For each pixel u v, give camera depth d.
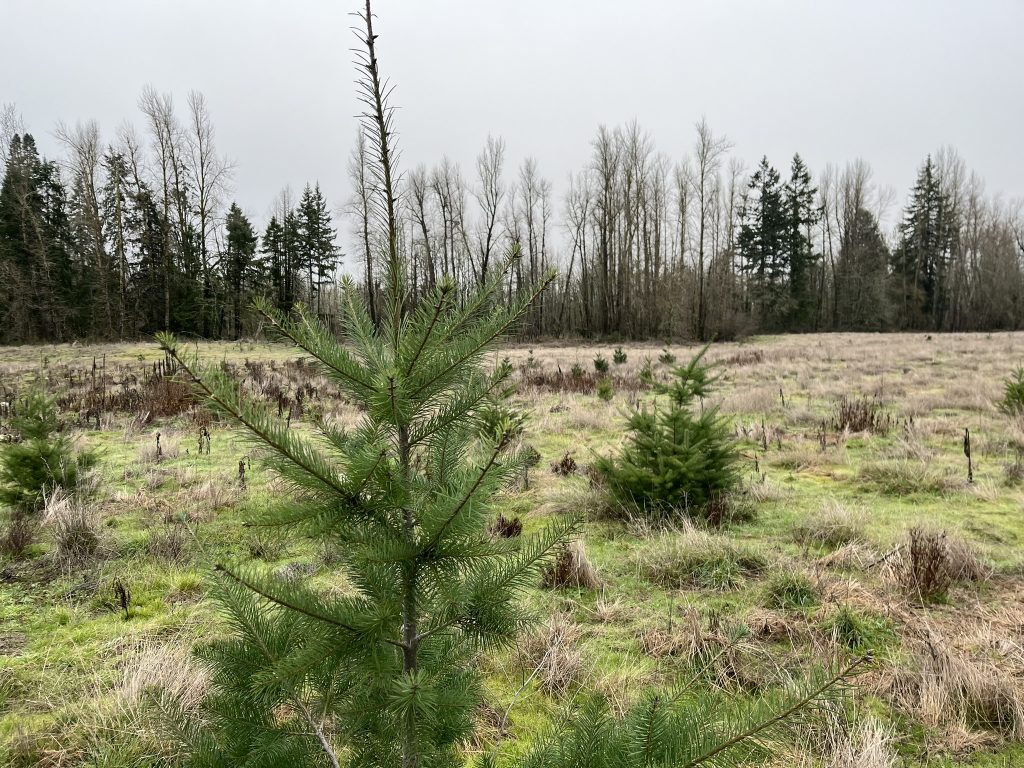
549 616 3.96
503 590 1.76
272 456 1.56
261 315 1.56
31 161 43.47
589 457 8.45
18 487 6.24
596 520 5.98
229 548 5.14
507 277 1.76
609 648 3.70
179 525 5.62
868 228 62.97
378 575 1.66
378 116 1.56
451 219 43.16
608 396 13.42
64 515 5.47
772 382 15.78
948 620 3.87
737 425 10.20
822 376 16.86
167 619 4.02
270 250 49.34
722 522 5.69
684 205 45.62
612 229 47.50
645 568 4.84
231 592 1.94
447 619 1.76
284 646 1.83
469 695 1.72
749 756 1.52
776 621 3.86
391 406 1.51
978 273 60.47
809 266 59.88
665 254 51.03
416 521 1.61
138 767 2.64
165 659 3.34
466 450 1.93
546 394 14.29
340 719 1.86
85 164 37.09
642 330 47.06
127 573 4.73
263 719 1.89
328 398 13.10
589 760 1.67
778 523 5.78
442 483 1.77
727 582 4.52
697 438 6.01
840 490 6.81
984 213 61.94
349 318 1.83
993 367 17.41
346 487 1.53
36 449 6.28
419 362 1.62
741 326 42.47
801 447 8.56
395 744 1.80
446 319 1.69
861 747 2.68
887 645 3.60
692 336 42.06
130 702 2.99
